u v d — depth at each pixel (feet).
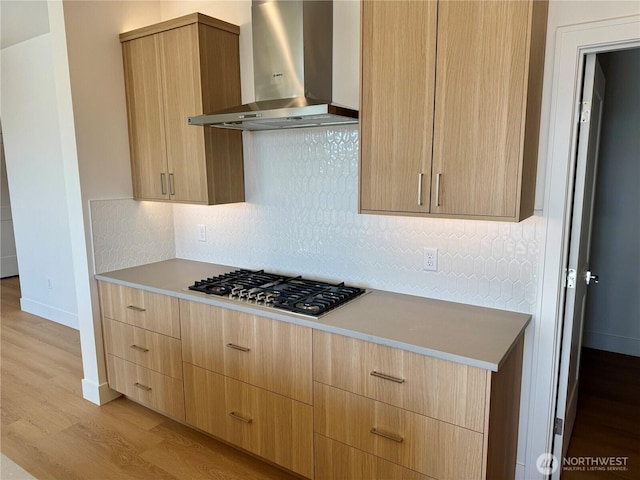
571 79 6.03
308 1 7.29
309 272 8.91
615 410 9.48
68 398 10.16
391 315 6.76
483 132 5.76
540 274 6.61
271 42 7.61
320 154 8.37
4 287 19.53
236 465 7.90
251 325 7.18
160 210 10.69
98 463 7.93
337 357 6.34
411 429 5.87
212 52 8.52
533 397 6.95
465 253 7.20
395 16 6.16
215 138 8.75
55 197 14.10
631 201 11.47
